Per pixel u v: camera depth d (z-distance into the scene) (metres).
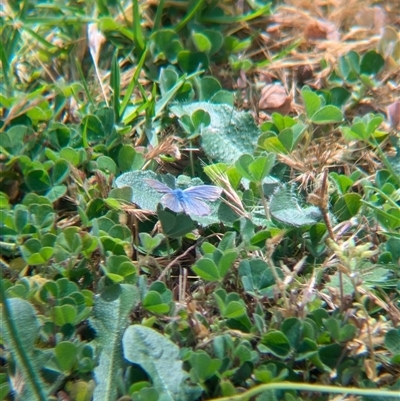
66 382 0.38
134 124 0.49
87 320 0.39
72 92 0.49
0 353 0.38
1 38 0.52
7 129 0.47
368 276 0.41
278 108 0.50
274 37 0.55
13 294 0.39
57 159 0.45
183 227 0.42
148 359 0.37
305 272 0.42
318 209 0.42
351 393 0.36
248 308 0.41
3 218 0.42
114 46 0.52
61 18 0.52
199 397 0.37
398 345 0.38
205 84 0.49
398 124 0.48
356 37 0.55
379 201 0.44
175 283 0.43
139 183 0.43
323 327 0.39
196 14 0.53
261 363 0.38
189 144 0.47
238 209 0.43
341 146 0.48
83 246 0.41
